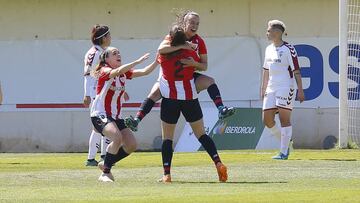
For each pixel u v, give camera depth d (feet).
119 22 155.74
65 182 82.99
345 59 140.36
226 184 79.61
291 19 154.51
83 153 147.02
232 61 154.61
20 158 126.11
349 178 85.87
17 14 156.76
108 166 84.43
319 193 67.51
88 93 106.11
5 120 155.84
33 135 156.04
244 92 154.20
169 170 83.46
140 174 93.56
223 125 145.79
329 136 153.07
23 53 156.46
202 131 83.56
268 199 63.26
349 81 150.51
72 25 156.46
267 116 116.78
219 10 154.71
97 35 104.37
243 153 129.39
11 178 88.28
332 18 153.99
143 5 155.43
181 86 82.07
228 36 154.71
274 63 114.73
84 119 155.43
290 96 114.73
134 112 153.99
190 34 83.46
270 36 115.24
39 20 156.87
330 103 153.58
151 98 83.82
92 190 72.64
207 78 83.35
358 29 150.61
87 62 104.73
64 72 155.84
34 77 156.04
